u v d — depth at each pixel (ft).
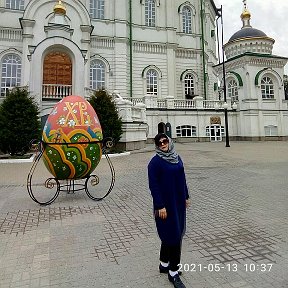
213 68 125.39
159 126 76.74
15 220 18.67
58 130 23.30
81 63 75.97
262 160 46.78
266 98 107.55
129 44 105.29
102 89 60.80
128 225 17.42
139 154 58.49
